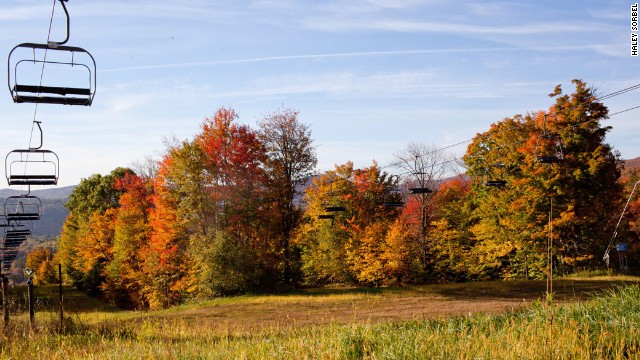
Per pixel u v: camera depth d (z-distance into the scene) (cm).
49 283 9088
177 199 4759
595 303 980
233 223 4631
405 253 5022
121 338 1445
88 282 6481
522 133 4900
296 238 5241
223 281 4234
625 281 3519
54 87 895
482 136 5294
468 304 2944
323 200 5534
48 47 848
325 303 3391
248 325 2327
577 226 4406
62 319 1538
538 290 3459
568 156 4231
